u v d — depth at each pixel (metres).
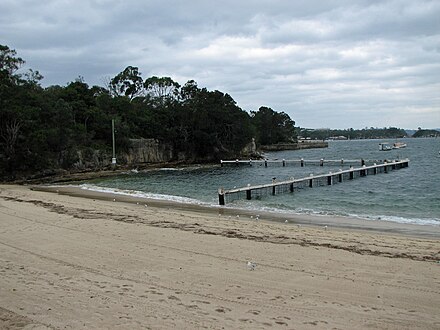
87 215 20.83
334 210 24.67
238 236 16.03
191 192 35.56
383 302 9.23
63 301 8.97
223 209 25.14
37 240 15.05
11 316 8.16
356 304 9.10
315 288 10.11
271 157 102.94
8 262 12.13
